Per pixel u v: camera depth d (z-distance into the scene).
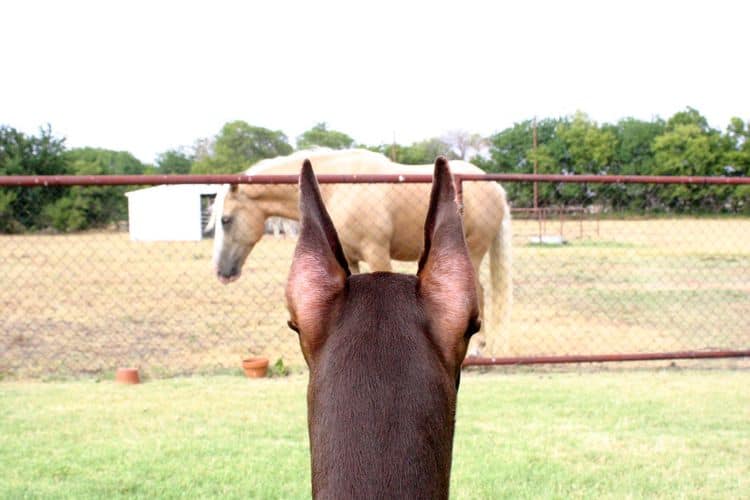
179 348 9.42
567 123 60.72
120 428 5.84
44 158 38.75
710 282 15.52
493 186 8.34
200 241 31.81
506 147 61.53
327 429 1.66
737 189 29.64
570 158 58.06
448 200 1.95
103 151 68.81
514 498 4.45
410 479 1.58
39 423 5.96
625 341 9.78
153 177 7.11
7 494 4.45
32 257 22.03
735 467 5.04
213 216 9.20
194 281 16.80
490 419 6.10
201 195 33.50
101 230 30.94
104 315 12.07
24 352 9.16
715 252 21.81
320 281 1.89
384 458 1.60
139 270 19.31
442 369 1.76
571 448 5.37
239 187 8.59
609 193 34.09
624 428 5.88
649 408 6.44
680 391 7.06
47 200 28.16
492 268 8.62
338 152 8.32
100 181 7.02
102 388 7.21
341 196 8.03
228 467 4.95
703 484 4.73
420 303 1.86
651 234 28.31
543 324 10.98
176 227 32.41
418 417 1.65
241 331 10.62
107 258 22.84
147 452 5.25
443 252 1.90
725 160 53.16
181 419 6.10
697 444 5.50
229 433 5.72
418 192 8.15
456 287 1.85
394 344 1.75
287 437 5.65
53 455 5.19
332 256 1.94
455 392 1.83
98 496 4.45
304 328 1.86
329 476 1.60
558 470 4.91
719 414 6.27
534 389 7.10
